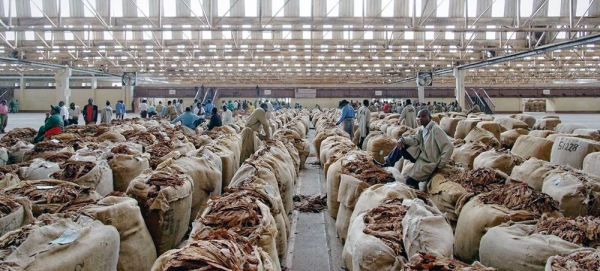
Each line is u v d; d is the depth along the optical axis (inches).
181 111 799.1
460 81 852.0
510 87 1414.9
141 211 142.7
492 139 300.0
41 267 87.8
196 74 1156.5
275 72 1090.7
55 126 322.3
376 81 1373.0
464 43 668.7
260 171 185.5
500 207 134.1
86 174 164.2
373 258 104.1
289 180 211.5
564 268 87.0
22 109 1368.1
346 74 1148.5
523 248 106.6
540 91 1413.6
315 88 1391.5
